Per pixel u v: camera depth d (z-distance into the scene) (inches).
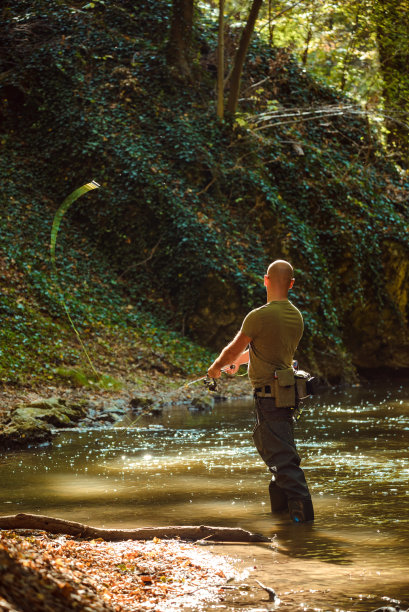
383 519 207.3
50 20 861.8
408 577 152.5
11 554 125.2
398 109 944.3
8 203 729.0
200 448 344.2
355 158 915.4
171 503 232.4
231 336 722.8
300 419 446.0
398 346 852.6
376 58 1024.2
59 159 784.9
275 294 226.8
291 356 223.0
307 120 906.1
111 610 119.6
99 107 796.6
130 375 599.2
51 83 812.0
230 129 816.9
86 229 761.6
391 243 867.4
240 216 776.3
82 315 644.7
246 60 914.7
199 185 778.8
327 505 226.5
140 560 162.4
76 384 541.3
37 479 275.9
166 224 741.9
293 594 141.4
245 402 560.7
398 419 440.8
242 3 968.9
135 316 697.6
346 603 136.0
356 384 762.2
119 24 877.2
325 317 775.7
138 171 755.4
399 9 960.9
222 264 725.9
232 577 152.5
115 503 232.8
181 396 570.6
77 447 354.9
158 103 816.9
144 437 383.6
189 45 853.2
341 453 321.1
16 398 471.5
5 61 828.6
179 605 134.5
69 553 159.9
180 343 694.5
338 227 832.9
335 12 1007.0
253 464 300.8
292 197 837.2
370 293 843.4
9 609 99.0
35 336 579.5
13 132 811.4
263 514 216.7
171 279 735.7
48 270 675.4
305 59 1067.3
